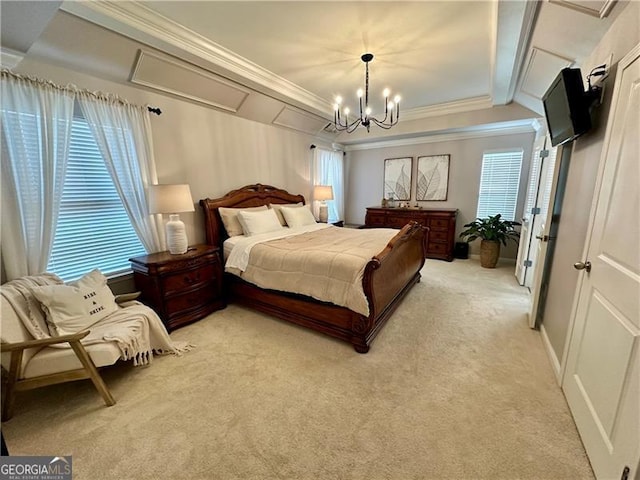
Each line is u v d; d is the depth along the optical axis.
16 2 1.28
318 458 1.36
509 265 4.81
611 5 1.41
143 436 1.50
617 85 1.36
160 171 2.96
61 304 1.82
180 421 1.59
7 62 1.84
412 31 2.35
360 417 1.60
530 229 3.62
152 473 1.30
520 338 2.42
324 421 1.57
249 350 2.29
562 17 1.76
